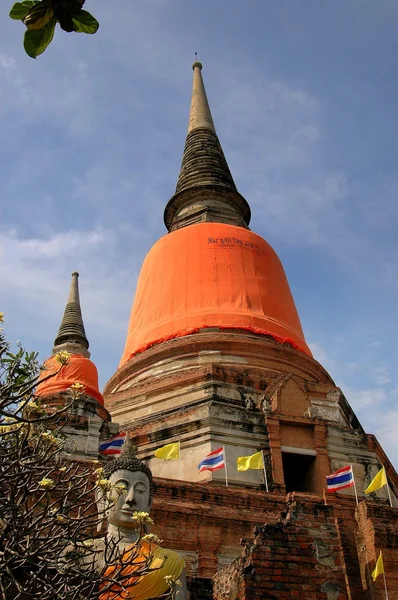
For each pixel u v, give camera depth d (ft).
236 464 97.19
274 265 140.05
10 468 39.40
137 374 121.29
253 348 118.42
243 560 57.77
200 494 80.33
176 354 118.73
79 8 19.36
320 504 67.41
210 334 119.85
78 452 92.53
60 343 126.82
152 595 46.70
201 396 107.04
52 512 44.29
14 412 39.32
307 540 59.36
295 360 121.08
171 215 156.87
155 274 136.98
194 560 75.97
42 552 38.34
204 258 133.90
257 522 80.02
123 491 46.44
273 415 103.09
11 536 38.32
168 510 77.51
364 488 100.42
